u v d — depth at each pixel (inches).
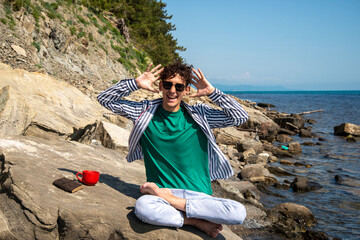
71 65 675.4
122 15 1393.9
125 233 97.6
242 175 350.3
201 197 104.8
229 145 562.3
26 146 141.8
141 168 190.7
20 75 223.5
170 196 101.8
